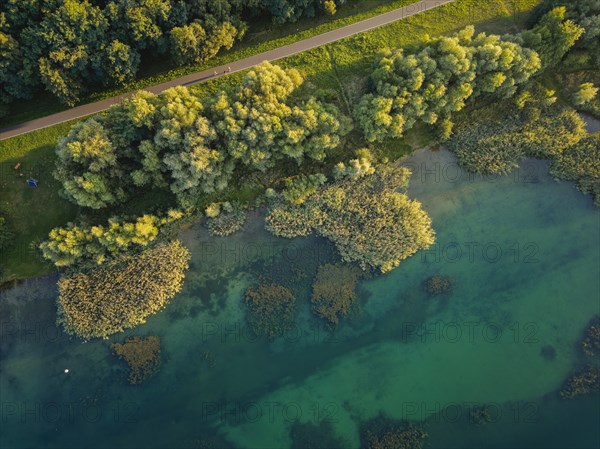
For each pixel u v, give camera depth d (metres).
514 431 68.50
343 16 73.81
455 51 65.25
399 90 65.69
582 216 73.50
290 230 70.19
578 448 67.81
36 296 68.56
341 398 68.94
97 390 67.81
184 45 65.44
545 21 68.19
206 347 69.12
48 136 68.75
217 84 70.81
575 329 71.50
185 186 64.94
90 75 66.31
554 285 72.44
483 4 74.25
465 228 72.62
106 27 62.66
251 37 72.25
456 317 71.25
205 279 70.06
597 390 69.38
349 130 67.69
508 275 72.38
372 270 70.75
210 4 65.56
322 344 69.75
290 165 70.50
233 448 67.25
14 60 61.47
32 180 67.38
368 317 70.38
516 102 72.00
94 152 60.25
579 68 73.12
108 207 67.81
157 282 68.81
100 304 67.81
